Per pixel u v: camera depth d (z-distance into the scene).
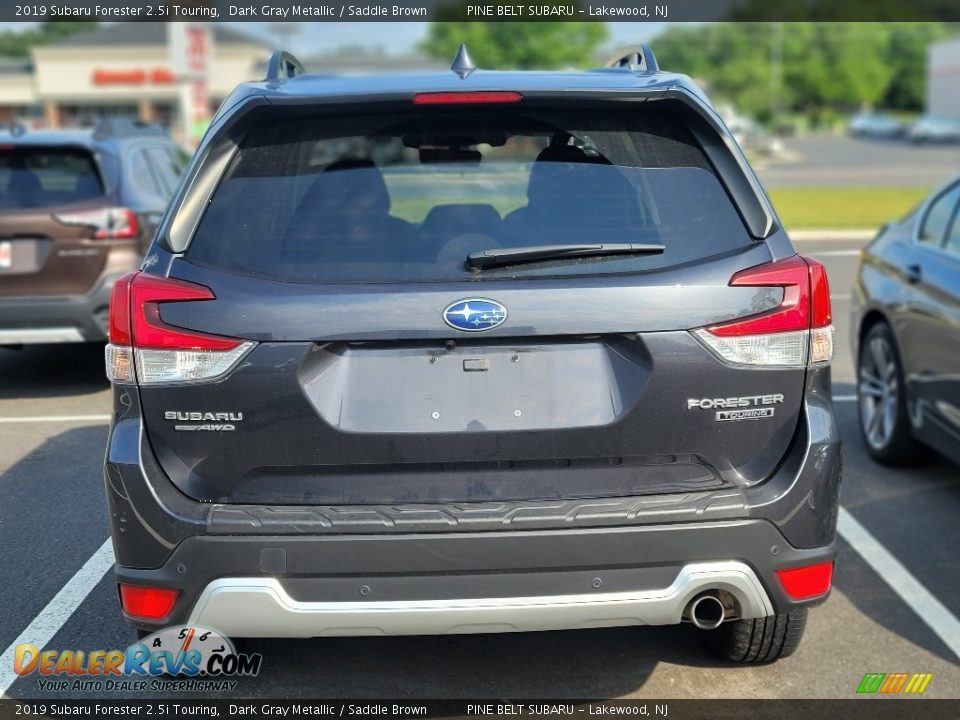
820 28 120.62
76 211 7.20
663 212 3.00
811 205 21.34
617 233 2.96
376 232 2.94
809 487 2.95
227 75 63.81
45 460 5.97
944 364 5.09
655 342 2.88
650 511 2.86
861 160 45.81
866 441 6.02
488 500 2.87
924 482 5.62
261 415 2.85
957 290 5.02
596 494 2.90
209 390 2.85
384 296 2.83
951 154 50.19
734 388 2.92
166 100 65.25
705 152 3.08
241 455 2.88
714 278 2.91
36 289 7.20
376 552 2.81
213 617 2.88
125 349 2.89
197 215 2.96
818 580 3.04
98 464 5.90
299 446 2.86
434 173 3.08
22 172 7.33
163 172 8.59
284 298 2.84
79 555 4.62
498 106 3.09
